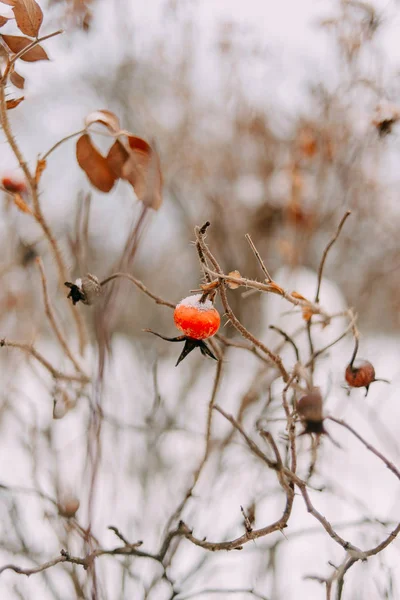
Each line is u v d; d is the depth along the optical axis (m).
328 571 0.62
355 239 0.91
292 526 0.67
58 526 0.61
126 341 0.91
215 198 0.95
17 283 0.77
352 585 0.60
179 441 0.71
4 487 0.57
